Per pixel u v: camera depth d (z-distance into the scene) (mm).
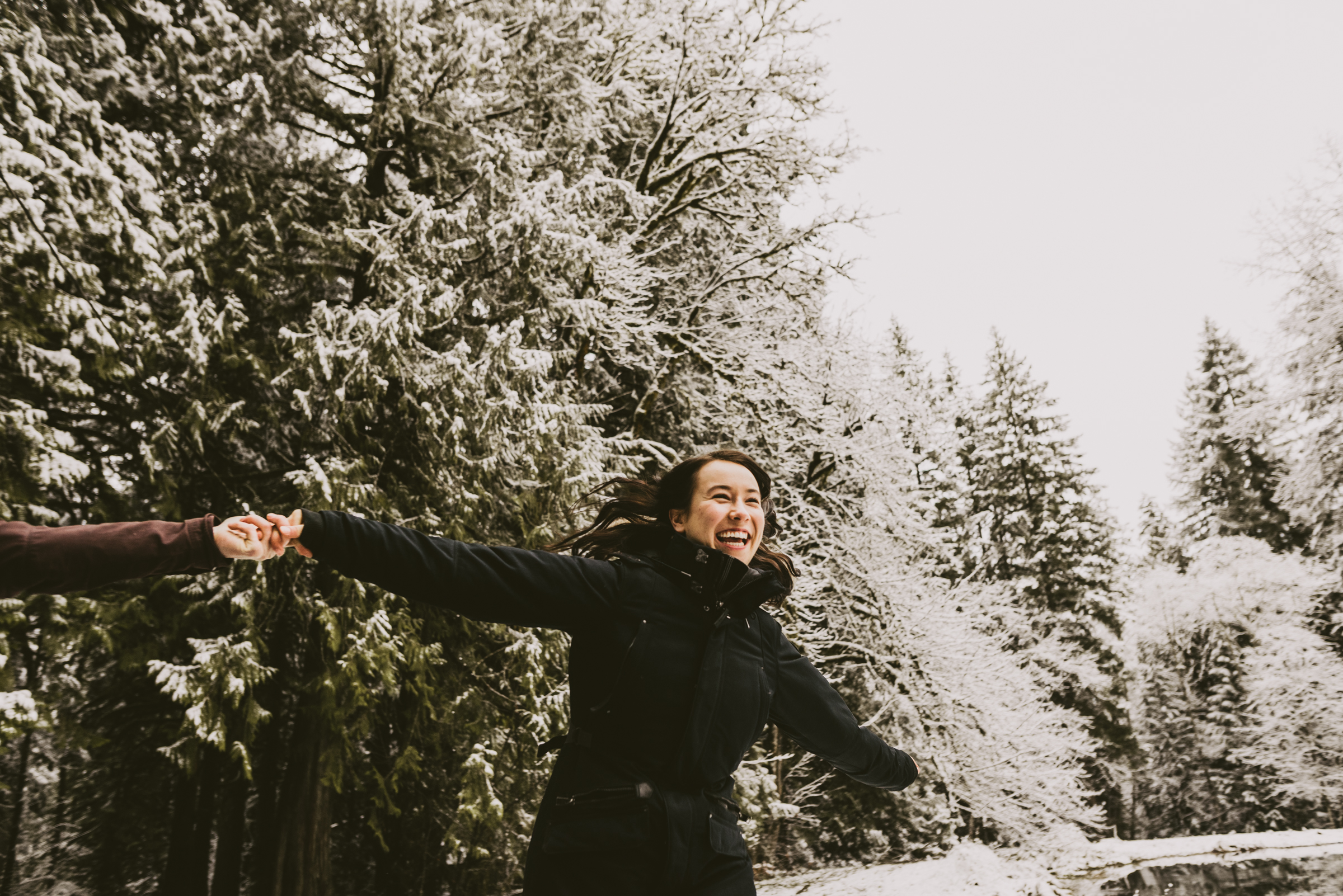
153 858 13352
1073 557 29391
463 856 9867
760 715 1674
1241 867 18312
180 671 7664
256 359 8656
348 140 10312
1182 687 32750
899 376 16891
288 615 9242
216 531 1341
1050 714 18469
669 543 1739
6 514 6648
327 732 9312
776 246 14641
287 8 9266
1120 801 32031
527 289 9625
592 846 1432
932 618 16281
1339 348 19328
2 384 7449
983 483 32594
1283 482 21016
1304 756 26734
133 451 8781
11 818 13039
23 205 6414
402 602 8789
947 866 14156
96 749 10836
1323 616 28547
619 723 1525
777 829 16922
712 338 14578
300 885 9141
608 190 11172
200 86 8344
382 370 8305
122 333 7582
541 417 8836
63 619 7457
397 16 8648
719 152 14578
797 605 14148
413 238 9164
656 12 13633
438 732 9812
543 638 9102
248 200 8773
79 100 6992
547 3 10586
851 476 15664
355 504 8273
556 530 9164
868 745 1991
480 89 10156
